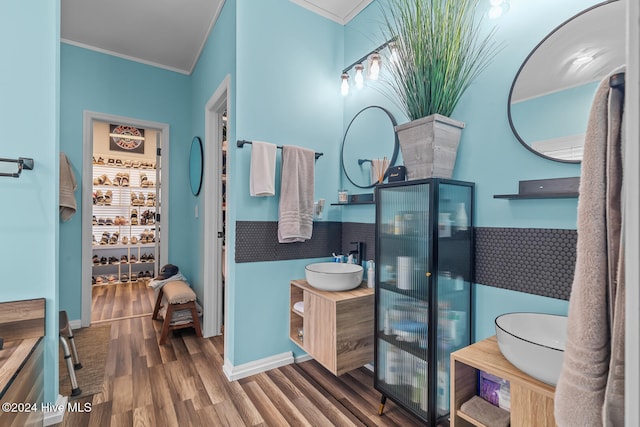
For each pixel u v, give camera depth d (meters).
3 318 1.44
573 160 1.17
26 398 1.27
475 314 1.51
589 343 0.49
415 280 1.47
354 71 2.35
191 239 3.41
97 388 1.88
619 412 0.43
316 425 1.57
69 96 2.94
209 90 2.75
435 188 1.36
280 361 2.15
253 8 2.04
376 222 1.70
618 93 0.46
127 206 4.84
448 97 1.50
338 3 2.28
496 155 1.43
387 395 1.59
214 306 2.76
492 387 1.20
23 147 1.51
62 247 2.86
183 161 3.57
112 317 3.18
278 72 2.14
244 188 2.02
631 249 0.35
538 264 1.28
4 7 1.48
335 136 2.41
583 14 1.17
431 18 1.51
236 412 1.66
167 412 1.66
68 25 2.73
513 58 1.38
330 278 1.82
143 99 3.33
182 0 2.42
